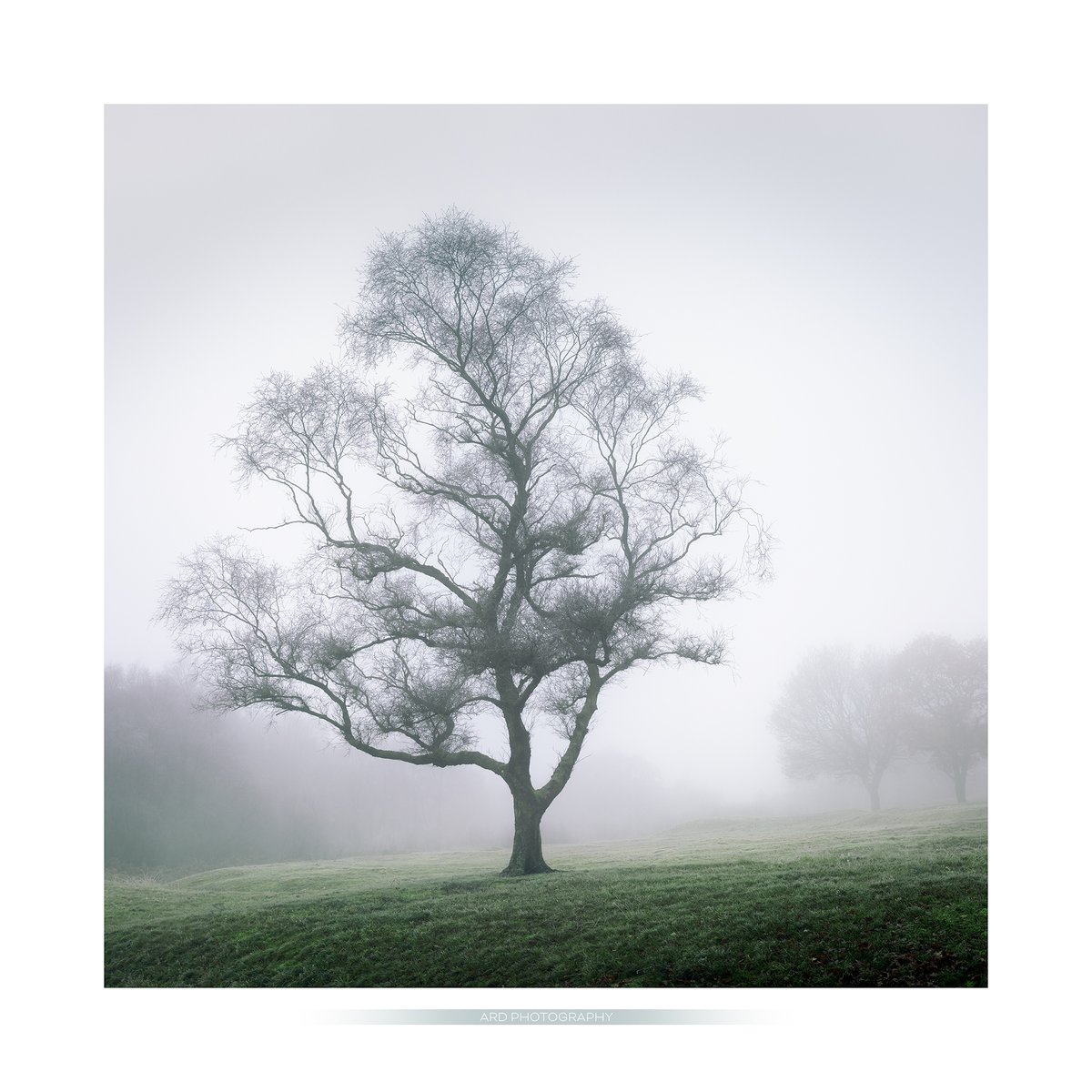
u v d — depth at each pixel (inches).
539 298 1264.8
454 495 1296.8
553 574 1306.6
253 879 1739.7
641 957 724.0
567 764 1289.4
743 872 1048.8
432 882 1270.9
